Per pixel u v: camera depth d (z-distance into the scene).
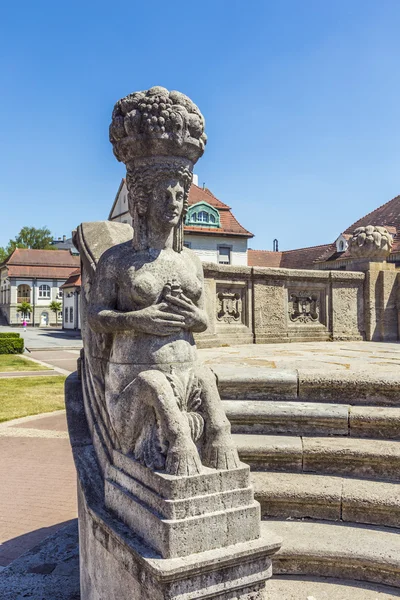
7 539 5.12
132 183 3.05
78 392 4.39
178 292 2.96
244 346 7.70
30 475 7.20
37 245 99.00
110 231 4.54
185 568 2.29
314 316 8.73
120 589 2.71
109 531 2.78
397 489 3.40
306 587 3.05
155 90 2.94
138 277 2.95
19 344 31.52
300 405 4.09
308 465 3.68
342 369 4.64
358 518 3.38
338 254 31.03
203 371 2.99
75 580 4.12
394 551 3.05
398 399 4.10
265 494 3.40
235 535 2.51
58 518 5.67
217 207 39.06
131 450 2.87
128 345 2.94
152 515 2.47
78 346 35.97
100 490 3.21
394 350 7.00
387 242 9.06
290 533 3.27
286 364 5.12
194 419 2.72
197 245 37.19
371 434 3.88
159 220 3.00
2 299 76.25
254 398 4.29
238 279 8.00
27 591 3.96
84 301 4.23
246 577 2.50
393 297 9.09
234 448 2.68
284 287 8.40
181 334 2.99
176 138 2.88
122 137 3.02
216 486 2.52
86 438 3.78
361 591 3.01
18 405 12.71
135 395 2.77
